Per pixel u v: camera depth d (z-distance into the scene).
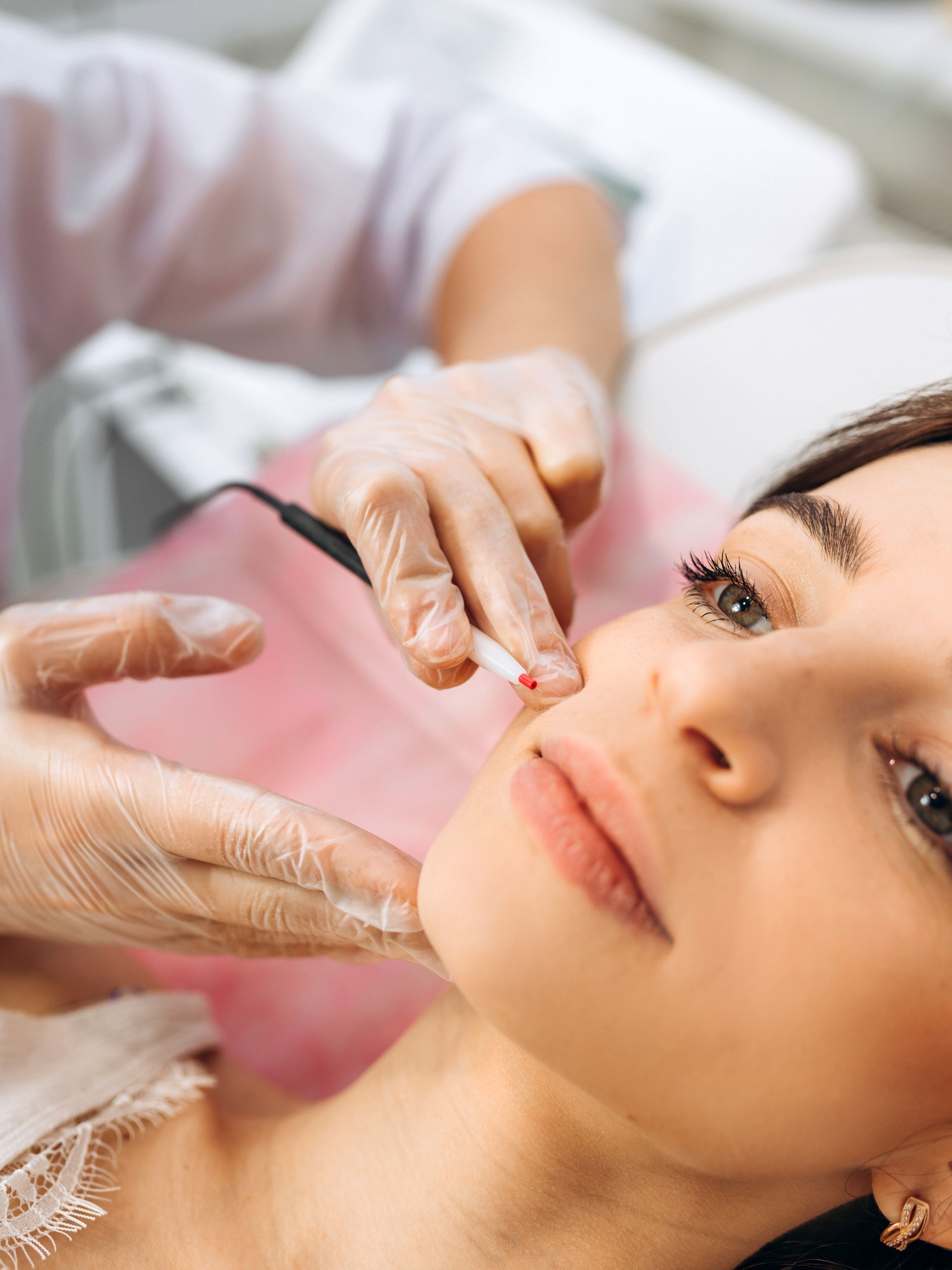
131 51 1.10
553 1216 0.61
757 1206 0.61
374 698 1.11
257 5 1.86
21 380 1.09
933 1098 0.51
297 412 1.47
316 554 1.17
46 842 0.67
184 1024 0.77
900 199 1.75
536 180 1.16
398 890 0.57
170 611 0.71
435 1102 0.64
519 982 0.48
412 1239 0.62
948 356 1.08
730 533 0.69
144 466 1.56
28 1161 0.63
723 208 1.42
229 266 1.15
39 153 1.03
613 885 0.47
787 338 1.15
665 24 1.94
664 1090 0.48
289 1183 0.66
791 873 0.47
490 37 1.60
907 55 1.64
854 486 0.62
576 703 0.55
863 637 0.52
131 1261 0.63
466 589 0.67
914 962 0.48
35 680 0.70
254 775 1.06
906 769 0.52
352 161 1.14
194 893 0.65
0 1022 0.69
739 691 0.48
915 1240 0.61
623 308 1.20
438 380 0.84
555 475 0.76
